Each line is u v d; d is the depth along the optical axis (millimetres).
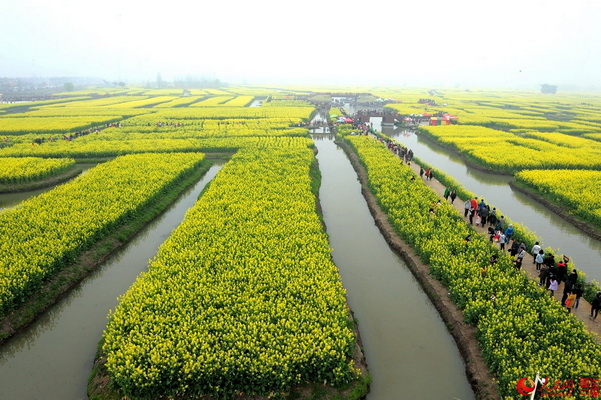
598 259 27438
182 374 15047
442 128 79750
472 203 30250
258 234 26375
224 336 16484
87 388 15906
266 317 17953
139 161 46000
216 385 14984
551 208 36812
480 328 17969
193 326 17312
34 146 56250
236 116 95500
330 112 110875
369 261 26828
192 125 79500
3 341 18375
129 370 14969
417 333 19625
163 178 39250
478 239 26141
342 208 36688
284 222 28250
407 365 17484
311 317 18031
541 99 188750
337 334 17047
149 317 17609
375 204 35906
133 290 20250
